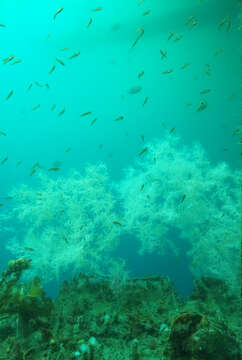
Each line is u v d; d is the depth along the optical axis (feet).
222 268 11.34
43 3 50.11
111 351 6.57
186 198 14.23
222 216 13.05
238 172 13.99
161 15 56.90
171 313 8.13
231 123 57.88
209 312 7.95
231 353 4.64
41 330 7.55
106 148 73.15
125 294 9.61
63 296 9.99
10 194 14.11
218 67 81.56
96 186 14.02
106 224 13.57
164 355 5.32
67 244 12.50
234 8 50.88
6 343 7.43
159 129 79.46
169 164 15.61
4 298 7.66
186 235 15.01
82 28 62.69
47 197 13.57
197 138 60.49
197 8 53.06
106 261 12.94
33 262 12.54
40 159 72.28
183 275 18.19
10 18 54.29
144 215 14.62
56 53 78.74
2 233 20.99
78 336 7.35
